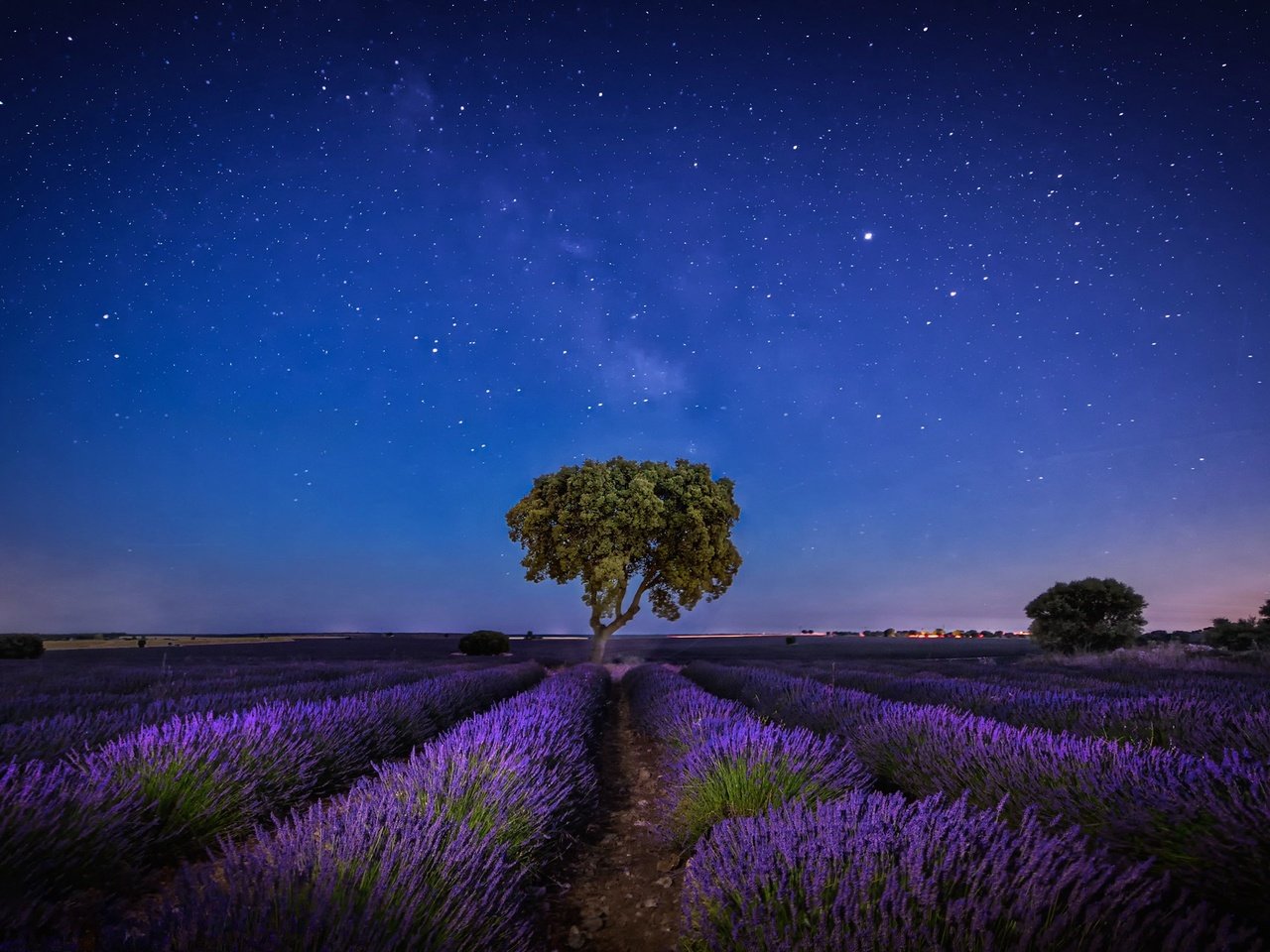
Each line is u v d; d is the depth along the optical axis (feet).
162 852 13.52
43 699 29.63
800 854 9.07
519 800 14.76
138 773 14.33
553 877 15.24
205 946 6.34
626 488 94.07
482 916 9.03
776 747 17.63
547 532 97.09
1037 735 16.03
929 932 6.92
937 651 144.56
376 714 26.18
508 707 28.02
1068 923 6.78
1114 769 12.13
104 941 7.01
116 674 47.80
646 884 15.10
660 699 37.96
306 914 7.13
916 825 8.89
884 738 21.33
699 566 96.27
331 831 9.60
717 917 8.66
